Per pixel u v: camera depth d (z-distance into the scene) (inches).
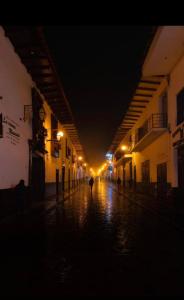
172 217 546.3
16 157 634.8
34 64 710.5
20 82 668.7
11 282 223.3
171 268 256.5
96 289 206.7
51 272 247.0
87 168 4675.2
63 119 1328.7
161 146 851.4
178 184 698.8
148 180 1064.2
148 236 397.4
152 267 259.4
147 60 685.9
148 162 1069.1
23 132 692.7
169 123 744.3
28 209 690.2
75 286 213.2
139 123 1227.2
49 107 1067.9
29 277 234.5
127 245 344.2
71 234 412.2
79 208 773.3
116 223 512.7
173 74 708.0
